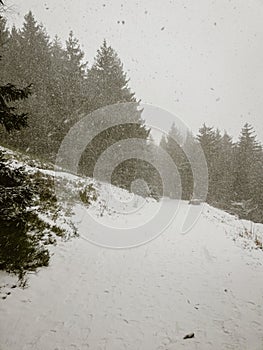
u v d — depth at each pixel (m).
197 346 4.23
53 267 6.18
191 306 5.38
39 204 9.31
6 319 4.25
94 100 22.88
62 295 5.28
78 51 24.56
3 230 6.12
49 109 21.45
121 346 4.13
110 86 25.12
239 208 37.97
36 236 7.05
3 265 5.38
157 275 6.74
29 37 24.52
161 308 5.23
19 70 22.20
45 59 24.62
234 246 9.94
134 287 6.01
